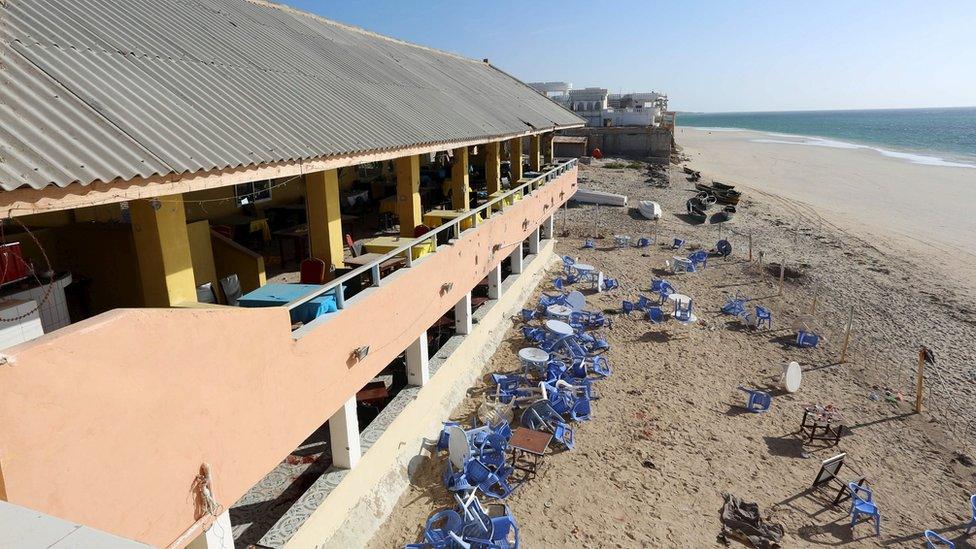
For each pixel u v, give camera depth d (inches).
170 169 194.4
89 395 159.8
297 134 284.2
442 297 471.5
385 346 374.3
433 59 829.2
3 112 179.9
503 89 886.4
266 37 437.4
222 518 235.0
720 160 3095.5
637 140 2536.9
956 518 429.1
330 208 380.2
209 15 410.9
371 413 460.8
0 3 249.0
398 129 382.6
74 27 265.1
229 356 224.2
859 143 4598.9
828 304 894.4
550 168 942.4
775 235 1352.1
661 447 498.3
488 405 524.7
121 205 400.5
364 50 609.3
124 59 263.4
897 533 410.0
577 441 501.7
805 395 605.9
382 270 429.1
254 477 246.7
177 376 195.6
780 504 433.4
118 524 175.0
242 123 264.1
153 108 232.7
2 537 64.8
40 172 158.7
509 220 657.0
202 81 287.0
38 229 334.3
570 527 397.4
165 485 194.4
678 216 1531.7
